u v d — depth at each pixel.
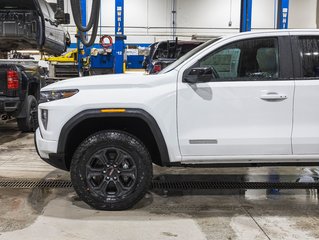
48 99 3.97
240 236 3.42
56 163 4.07
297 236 3.43
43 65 10.94
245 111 3.86
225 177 5.33
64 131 3.85
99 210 4.01
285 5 9.88
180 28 20.27
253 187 4.90
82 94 3.85
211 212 4.01
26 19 8.31
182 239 3.35
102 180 3.93
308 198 4.47
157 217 3.85
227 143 3.87
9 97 7.69
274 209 4.11
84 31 5.96
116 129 4.05
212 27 20.31
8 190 4.71
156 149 4.26
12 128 9.69
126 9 19.95
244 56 3.97
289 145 3.89
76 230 3.53
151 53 11.91
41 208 4.08
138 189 3.91
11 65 7.79
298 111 3.87
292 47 3.95
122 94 3.82
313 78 3.91
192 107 3.85
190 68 3.91
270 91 3.85
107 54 12.38
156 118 3.82
